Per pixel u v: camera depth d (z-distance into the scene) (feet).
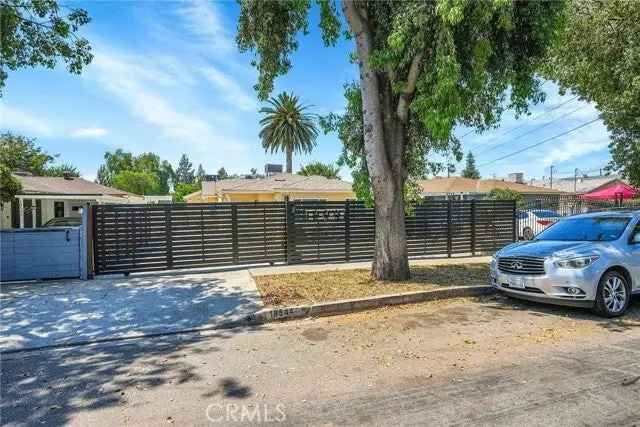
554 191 132.98
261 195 91.45
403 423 10.68
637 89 40.27
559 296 21.09
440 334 18.37
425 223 41.96
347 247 39.09
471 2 21.57
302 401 12.12
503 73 25.88
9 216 65.31
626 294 21.49
